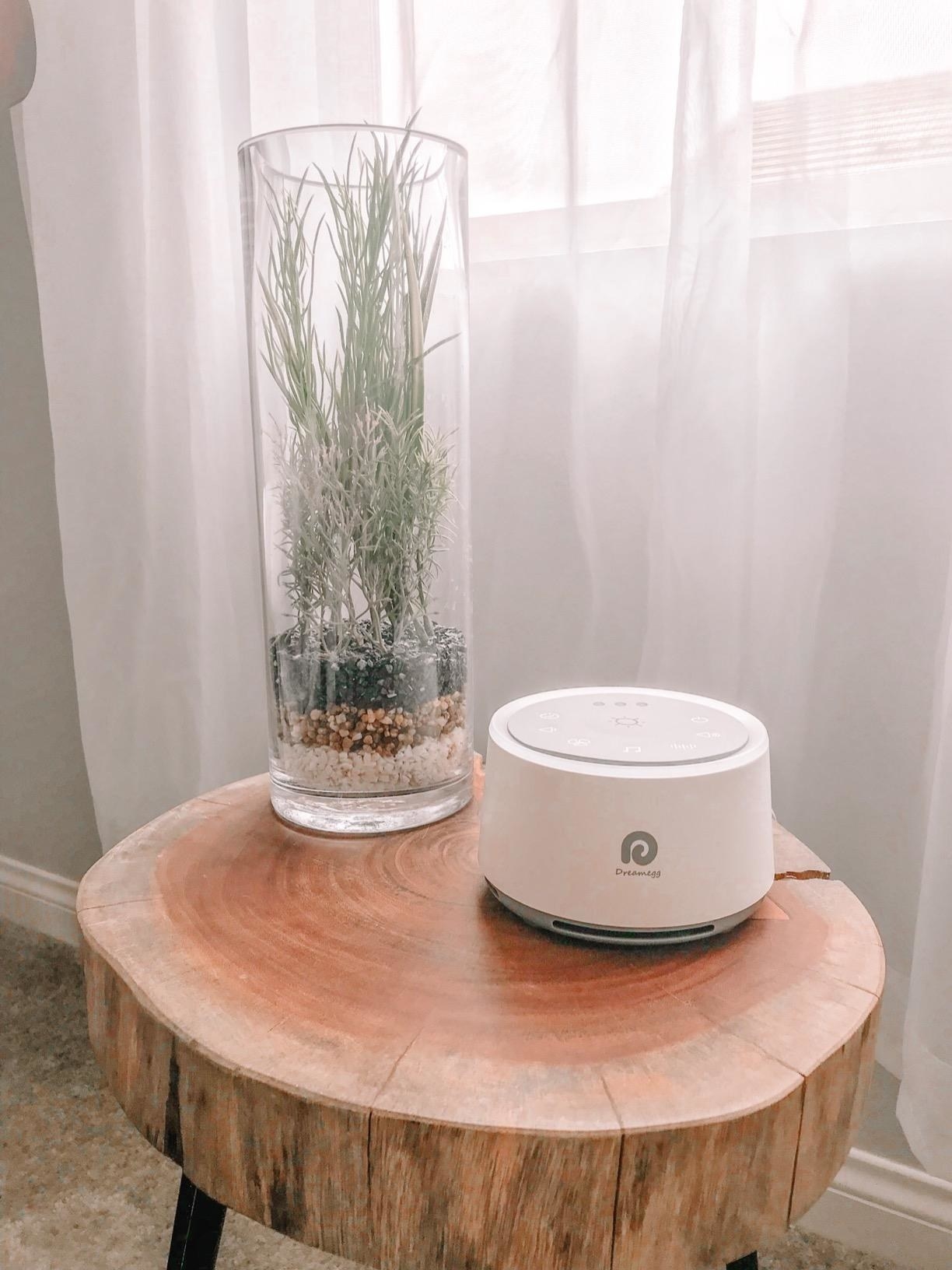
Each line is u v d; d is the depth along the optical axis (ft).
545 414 2.71
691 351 2.30
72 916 4.61
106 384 3.23
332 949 1.47
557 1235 1.09
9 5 2.94
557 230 2.59
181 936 1.50
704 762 1.42
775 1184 1.16
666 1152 1.07
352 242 1.72
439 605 1.92
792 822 2.53
